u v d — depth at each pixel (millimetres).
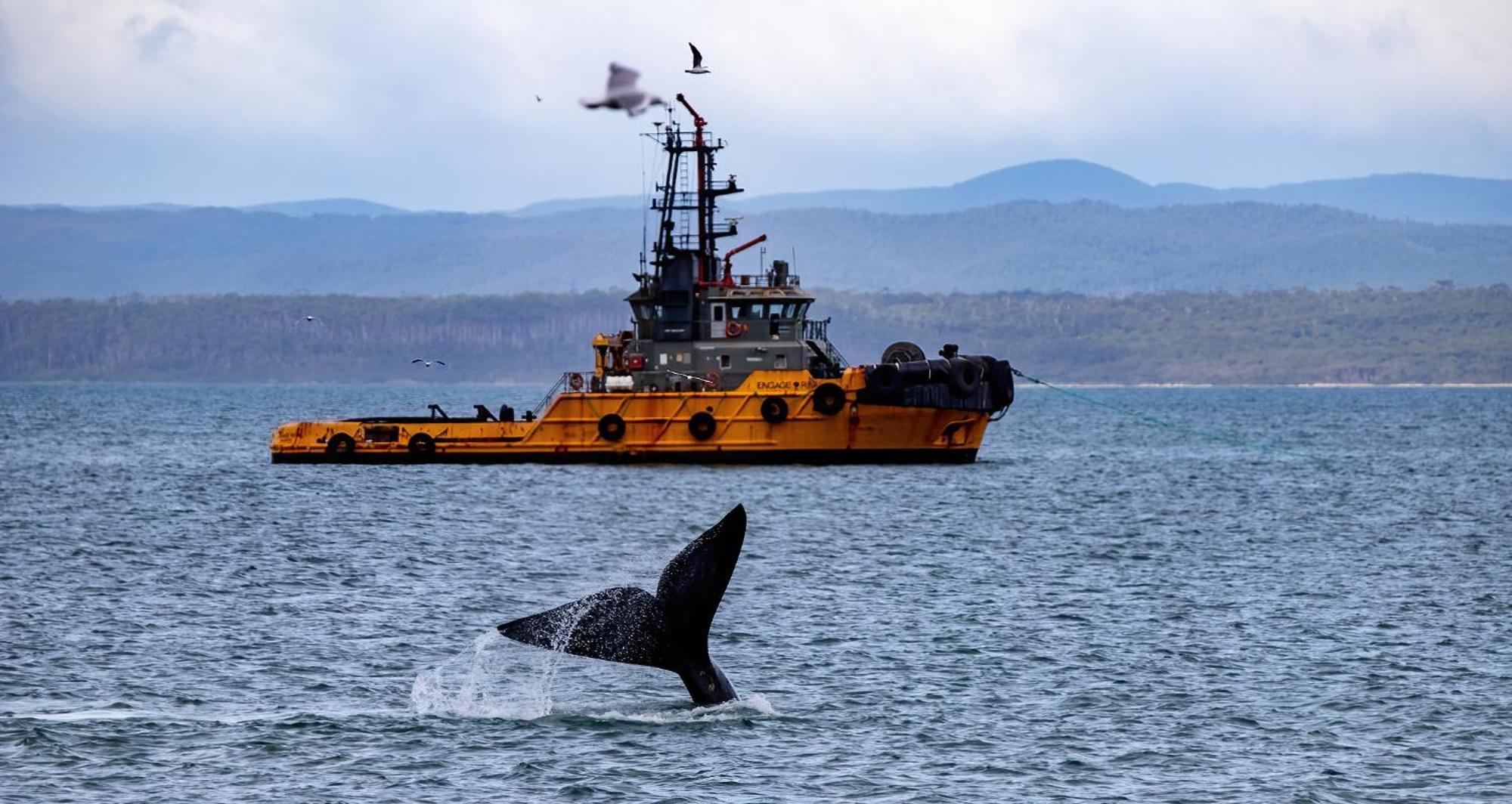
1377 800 109000
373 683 137875
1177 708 131125
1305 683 139875
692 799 108062
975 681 139875
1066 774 114062
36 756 115000
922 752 118500
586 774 112562
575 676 140750
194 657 147500
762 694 134000
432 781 111062
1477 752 119500
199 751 117000
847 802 107812
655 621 119188
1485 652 153250
